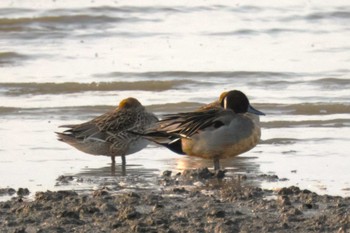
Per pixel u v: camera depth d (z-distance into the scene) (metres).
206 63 22.95
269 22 27.02
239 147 14.09
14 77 21.73
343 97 20.06
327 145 16.20
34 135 16.97
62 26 26.77
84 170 14.59
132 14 27.58
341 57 23.48
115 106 19.27
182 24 26.89
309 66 22.67
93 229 10.75
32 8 27.62
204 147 14.07
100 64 22.91
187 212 11.42
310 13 27.67
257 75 21.95
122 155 14.99
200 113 14.21
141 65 22.77
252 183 13.47
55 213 11.35
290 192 12.52
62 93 20.72
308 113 18.97
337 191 13.03
